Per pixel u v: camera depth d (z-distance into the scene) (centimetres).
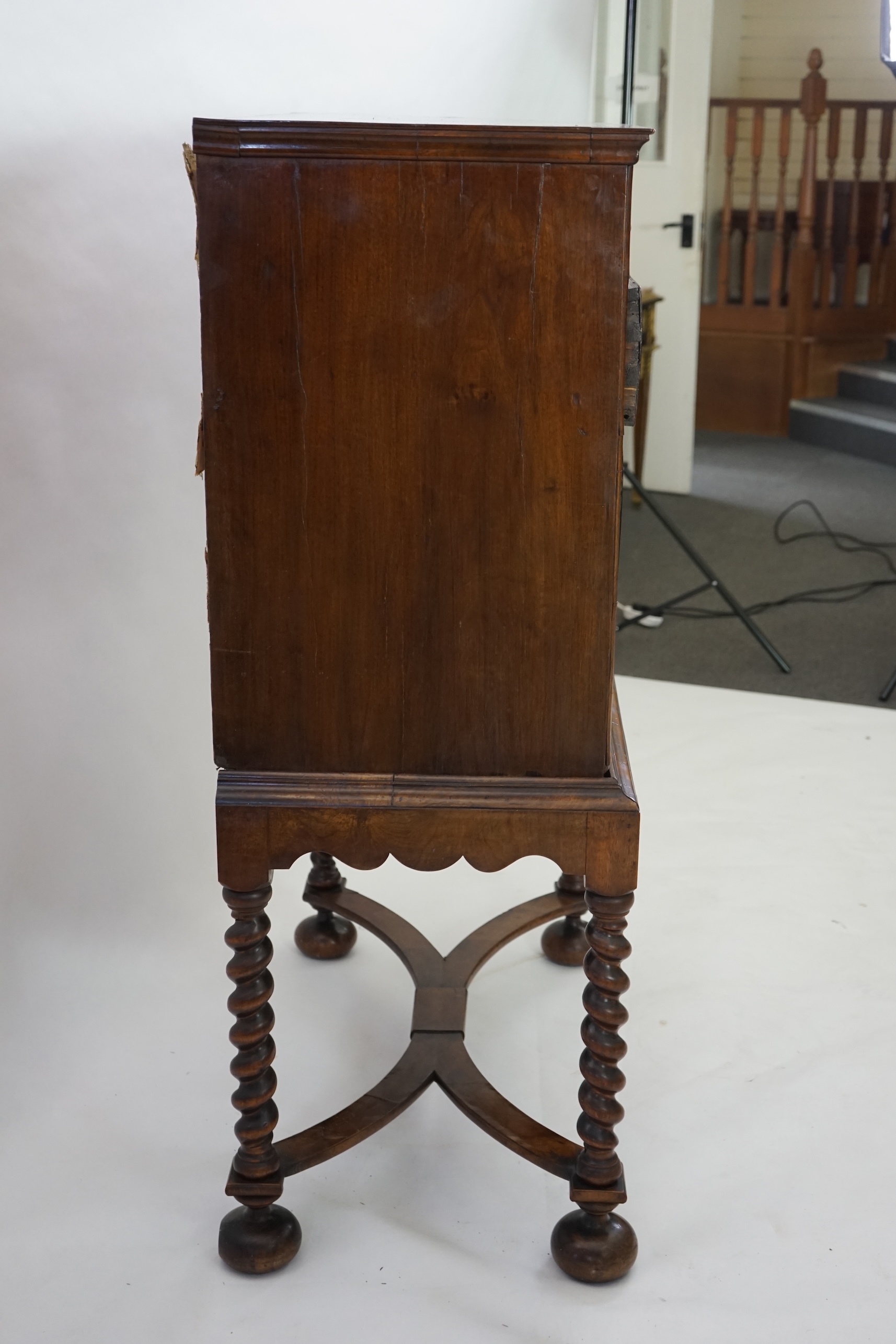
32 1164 164
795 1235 153
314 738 132
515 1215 158
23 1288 145
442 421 122
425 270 117
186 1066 183
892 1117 174
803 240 650
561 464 123
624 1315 142
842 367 668
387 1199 161
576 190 115
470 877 235
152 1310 142
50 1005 191
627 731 302
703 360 690
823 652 364
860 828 254
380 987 203
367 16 218
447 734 132
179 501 207
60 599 189
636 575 441
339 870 224
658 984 203
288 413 121
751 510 527
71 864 198
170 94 189
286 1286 146
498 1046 189
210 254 117
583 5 276
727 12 704
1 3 166
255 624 128
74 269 182
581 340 119
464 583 126
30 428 180
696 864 239
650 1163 165
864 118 637
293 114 208
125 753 204
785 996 200
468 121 248
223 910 219
